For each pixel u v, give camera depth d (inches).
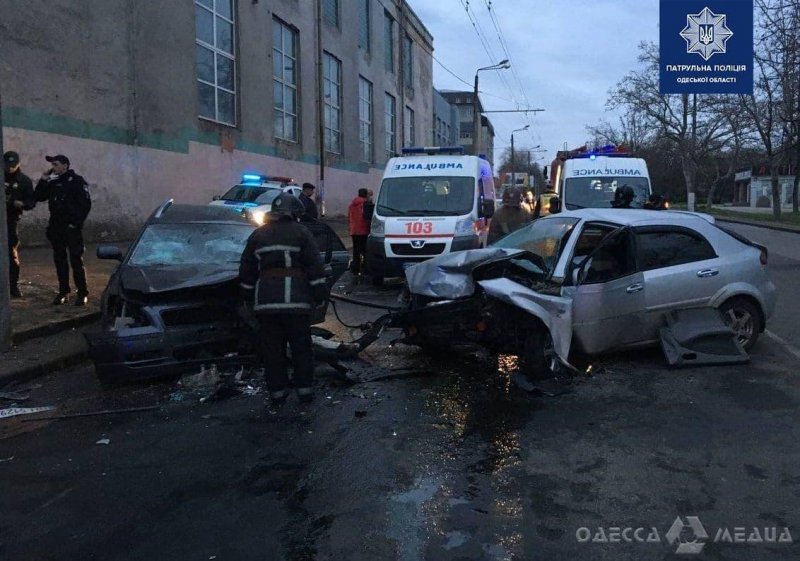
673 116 1827.0
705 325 264.8
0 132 271.0
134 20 671.8
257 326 236.8
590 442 187.6
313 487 159.9
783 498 153.3
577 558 128.2
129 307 248.4
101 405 224.4
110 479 165.9
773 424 200.7
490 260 257.0
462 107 3575.3
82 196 346.6
